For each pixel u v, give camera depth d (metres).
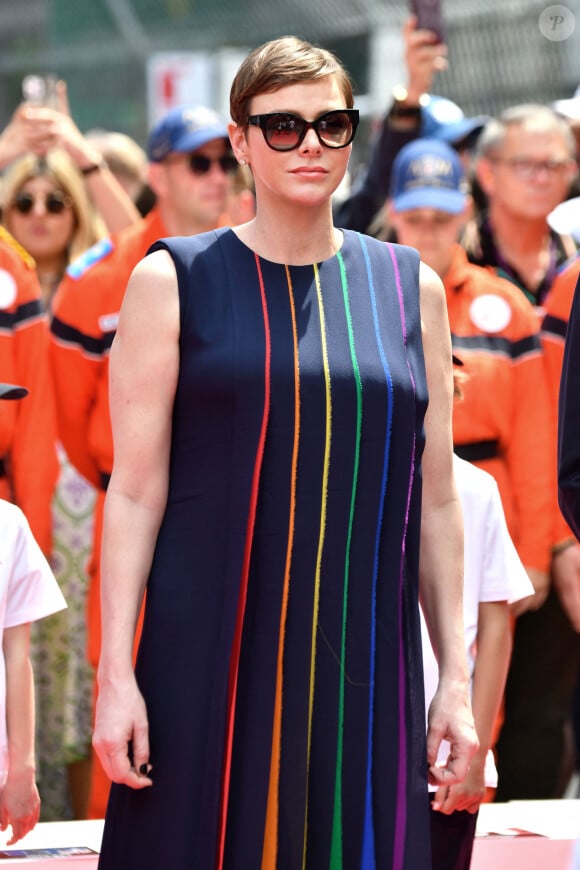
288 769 6.86
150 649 7.02
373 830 6.92
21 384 12.26
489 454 12.42
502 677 9.52
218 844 6.83
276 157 7.05
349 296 7.16
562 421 7.20
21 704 9.01
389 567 7.04
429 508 7.45
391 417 7.01
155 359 7.04
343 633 6.93
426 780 7.07
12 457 12.20
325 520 6.92
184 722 6.91
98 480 12.74
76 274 12.84
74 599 13.65
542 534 12.46
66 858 8.55
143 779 6.89
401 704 7.02
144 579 7.08
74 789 13.61
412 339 7.24
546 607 13.08
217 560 6.93
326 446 6.91
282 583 6.89
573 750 13.51
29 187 14.45
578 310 7.18
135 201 15.68
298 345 6.96
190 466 7.04
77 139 14.69
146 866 6.93
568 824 9.59
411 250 7.50
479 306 12.60
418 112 15.27
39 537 12.16
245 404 6.89
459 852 8.64
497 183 14.19
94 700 12.89
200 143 13.22
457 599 7.41
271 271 7.13
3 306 12.14
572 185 15.78
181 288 7.07
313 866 6.90
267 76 7.06
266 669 6.87
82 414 12.79
